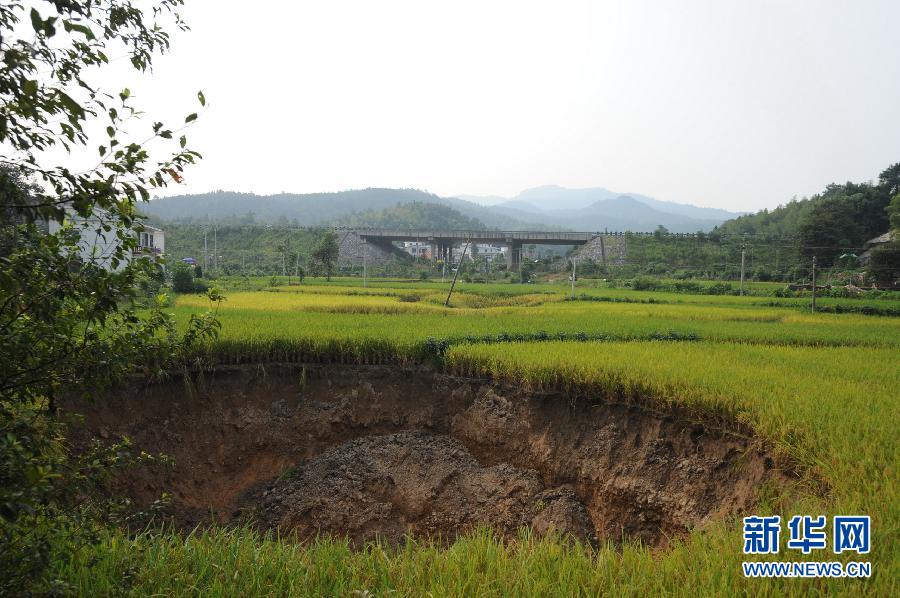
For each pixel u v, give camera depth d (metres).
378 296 42.16
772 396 10.10
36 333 3.97
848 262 59.25
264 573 5.55
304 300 34.69
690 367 12.61
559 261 93.44
